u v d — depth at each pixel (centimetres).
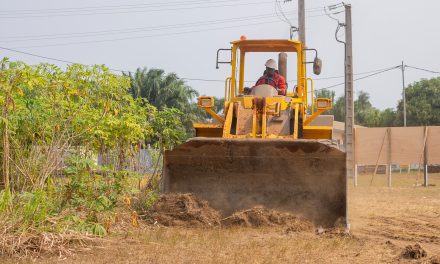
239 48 1662
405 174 5366
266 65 1661
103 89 1380
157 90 5009
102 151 1484
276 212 1271
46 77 1260
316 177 1279
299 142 1257
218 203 1305
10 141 1180
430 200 2195
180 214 1268
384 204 2014
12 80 1148
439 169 5988
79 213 1159
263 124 1433
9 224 966
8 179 1103
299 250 1005
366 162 3462
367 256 978
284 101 1509
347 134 3459
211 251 982
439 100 7675
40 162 1199
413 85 7838
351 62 3491
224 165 1304
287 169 1287
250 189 1301
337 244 1061
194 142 1288
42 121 1223
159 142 1577
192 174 1319
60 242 970
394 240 1192
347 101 3484
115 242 1030
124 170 1399
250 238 1127
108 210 1213
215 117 1570
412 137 3372
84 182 1228
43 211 1005
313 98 1596
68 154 1280
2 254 906
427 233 1307
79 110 1272
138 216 1280
